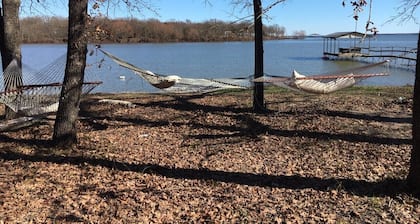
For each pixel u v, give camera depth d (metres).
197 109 10.70
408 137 7.71
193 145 7.52
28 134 8.16
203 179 5.76
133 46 79.25
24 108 8.19
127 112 10.50
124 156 6.84
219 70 31.06
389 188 5.18
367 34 5.94
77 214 4.70
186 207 4.87
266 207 4.83
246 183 5.60
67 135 7.24
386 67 9.41
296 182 5.58
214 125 8.97
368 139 7.61
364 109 10.32
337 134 7.98
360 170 5.97
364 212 4.62
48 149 7.09
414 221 4.37
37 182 5.62
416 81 4.63
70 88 7.14
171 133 8.41
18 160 6.54
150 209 4.82
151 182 5.66
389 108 10.41
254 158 6.69
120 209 4.82
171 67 33.91
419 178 4.84
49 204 4.95
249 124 8.95
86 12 7.00
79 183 5.61
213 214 4.69
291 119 9.31
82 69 7.17
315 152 6.92
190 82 10.38
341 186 5.35
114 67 28.28
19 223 4.47
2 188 5.38
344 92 13.18
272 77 8.94
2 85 8.38
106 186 5.52
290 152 6.96
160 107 11.09
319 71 32.22
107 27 8.05
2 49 8.82
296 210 4.73
